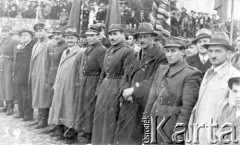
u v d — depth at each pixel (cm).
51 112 504
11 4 735
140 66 384
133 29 525
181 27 453
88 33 462
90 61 460
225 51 301
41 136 497
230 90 296
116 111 411
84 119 461
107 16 535
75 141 470
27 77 611
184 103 317
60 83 499
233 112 295
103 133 413
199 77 326
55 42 569
